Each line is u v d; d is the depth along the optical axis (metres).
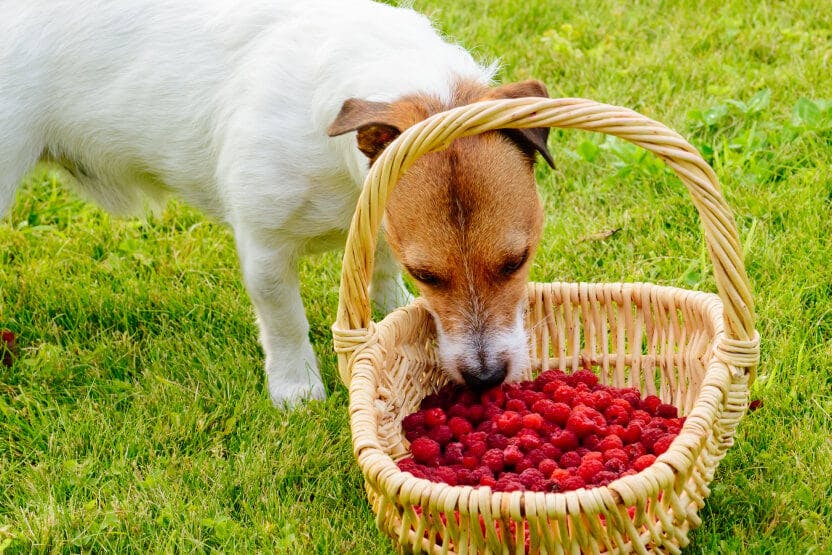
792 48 1.80
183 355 1.40
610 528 1.07
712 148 1.60
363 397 1.15
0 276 1.50
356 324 1.18
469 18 1.94
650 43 1.89
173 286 1.49
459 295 1.19
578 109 1.11
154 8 1.33
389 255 1.42
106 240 1.57
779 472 1.22
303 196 1.27
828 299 1.39
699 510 1.17
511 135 1.19
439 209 1.17
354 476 1.24
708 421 1.10
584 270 1.47
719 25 1.89
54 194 1.62
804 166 1.57
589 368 1.32
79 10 1.33
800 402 1.29
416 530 1.10
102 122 1.35
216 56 1.31
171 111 1.32
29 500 1.24
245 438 1.30
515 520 1.05
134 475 1.25
